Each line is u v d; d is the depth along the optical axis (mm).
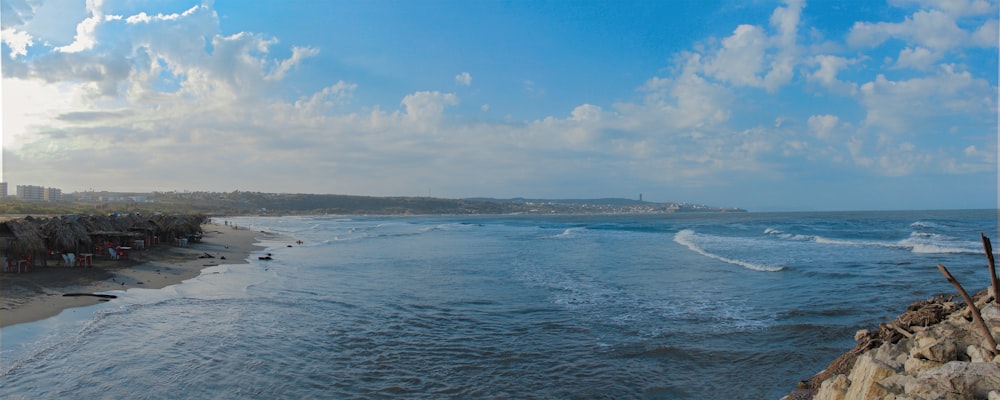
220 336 11367
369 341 11352
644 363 9984
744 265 23578
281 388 8500
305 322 12883
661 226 72562
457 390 8625
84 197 162875
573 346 11078
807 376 9062
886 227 56688
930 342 6535
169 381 8609
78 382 8445
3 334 10859
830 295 16094
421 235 57438
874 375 5648
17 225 19500
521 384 8930
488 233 61375
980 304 7750
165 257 26906
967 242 34469
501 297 16562
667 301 15711
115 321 12242
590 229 66312
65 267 20500
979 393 4773
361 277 21203
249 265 25281
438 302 15719
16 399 7715
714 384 8859
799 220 82750
